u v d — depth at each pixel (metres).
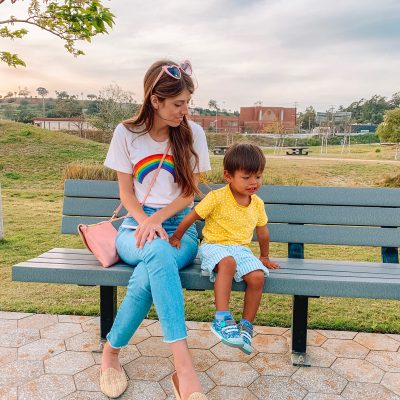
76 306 3.43
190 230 2.66
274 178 13.34
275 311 3.42
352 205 2.98
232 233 2.55
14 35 5.11
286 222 3.02
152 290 2.13
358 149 43.09
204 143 2.67
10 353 2.71
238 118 96.88
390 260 2.96
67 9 4.92
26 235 5.99
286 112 96.94
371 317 3.31
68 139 19.78
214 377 2.49
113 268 2.45
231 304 3.58
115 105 34.38
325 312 3.41
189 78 2.43
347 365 2.63
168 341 2.07
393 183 15.70
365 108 119.69
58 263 2.57
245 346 2.19
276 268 2.60
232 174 2.49
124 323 2.26
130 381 2.44
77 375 2.49
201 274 2.39
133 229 2.55
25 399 2.27
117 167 2.59
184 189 2.58
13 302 3.51
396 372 2.55
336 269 2.61
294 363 2.61
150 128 2.56
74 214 3.14
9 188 12.30
